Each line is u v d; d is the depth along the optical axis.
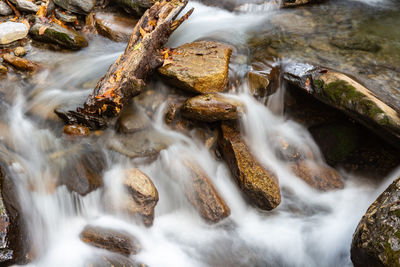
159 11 3.18
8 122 2.97
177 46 3.41
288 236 2.90
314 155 3.18
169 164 2.95
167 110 3.07
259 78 3.16
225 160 3.03
